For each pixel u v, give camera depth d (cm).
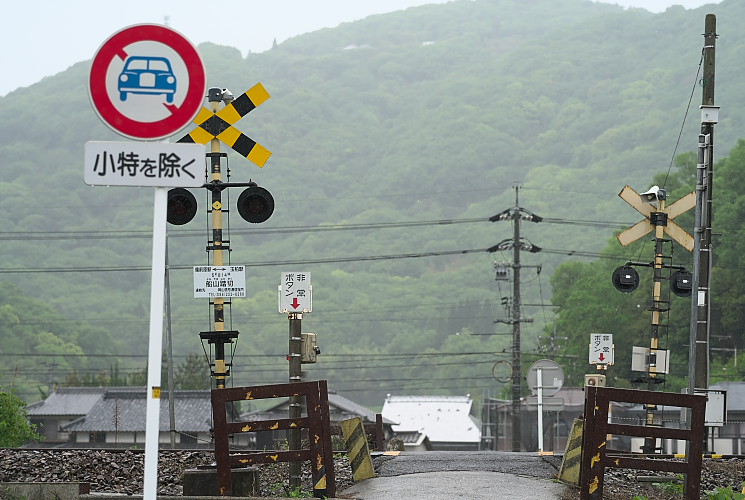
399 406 9438
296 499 1095
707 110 2075
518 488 1298
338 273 17338
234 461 1142
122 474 1630
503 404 6644
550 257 16875
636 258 6675
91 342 12294
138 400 6103
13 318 10956
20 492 1131
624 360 6550
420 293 16125
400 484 1335
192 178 747
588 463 1154
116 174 743
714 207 6662
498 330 14288
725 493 1405
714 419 1961
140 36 748
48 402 6512
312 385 1153
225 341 1675
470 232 19925
